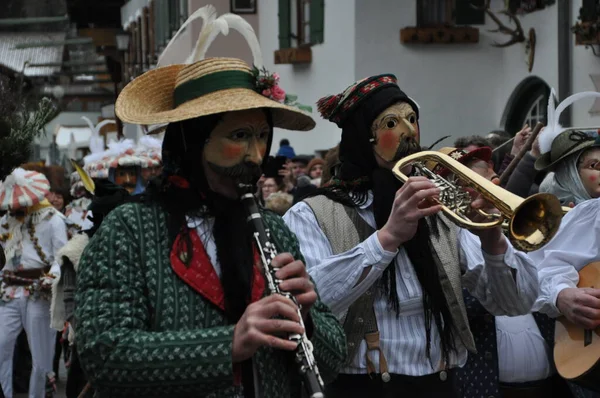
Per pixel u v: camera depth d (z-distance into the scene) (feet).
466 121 66.49
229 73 14.51
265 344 12.87
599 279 21.70
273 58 82.79
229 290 13.69
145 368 12.89
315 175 52.80
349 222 18.17
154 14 112.06
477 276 18.30
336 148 28.58
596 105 50.52
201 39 16.30
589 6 50.83
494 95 66.54
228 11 89.40
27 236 39.73
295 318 12.94
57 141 117.29
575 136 23.65
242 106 13.92
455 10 65.92
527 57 60.59
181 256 13.71
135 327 13.24
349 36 66.23
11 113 21.36
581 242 22.26
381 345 17.54
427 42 64.95
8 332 39.19
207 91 14.43
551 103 24.77
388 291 17.58
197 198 14.20
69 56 113.39
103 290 13.37
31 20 85.97
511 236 15.69
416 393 17.54
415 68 65.92
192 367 12.93
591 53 52.49
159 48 108.58
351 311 17.57
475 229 16.37
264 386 13.79
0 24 87.97
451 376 17.97
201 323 13.52
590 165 23.44
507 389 23.02
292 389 14.49
